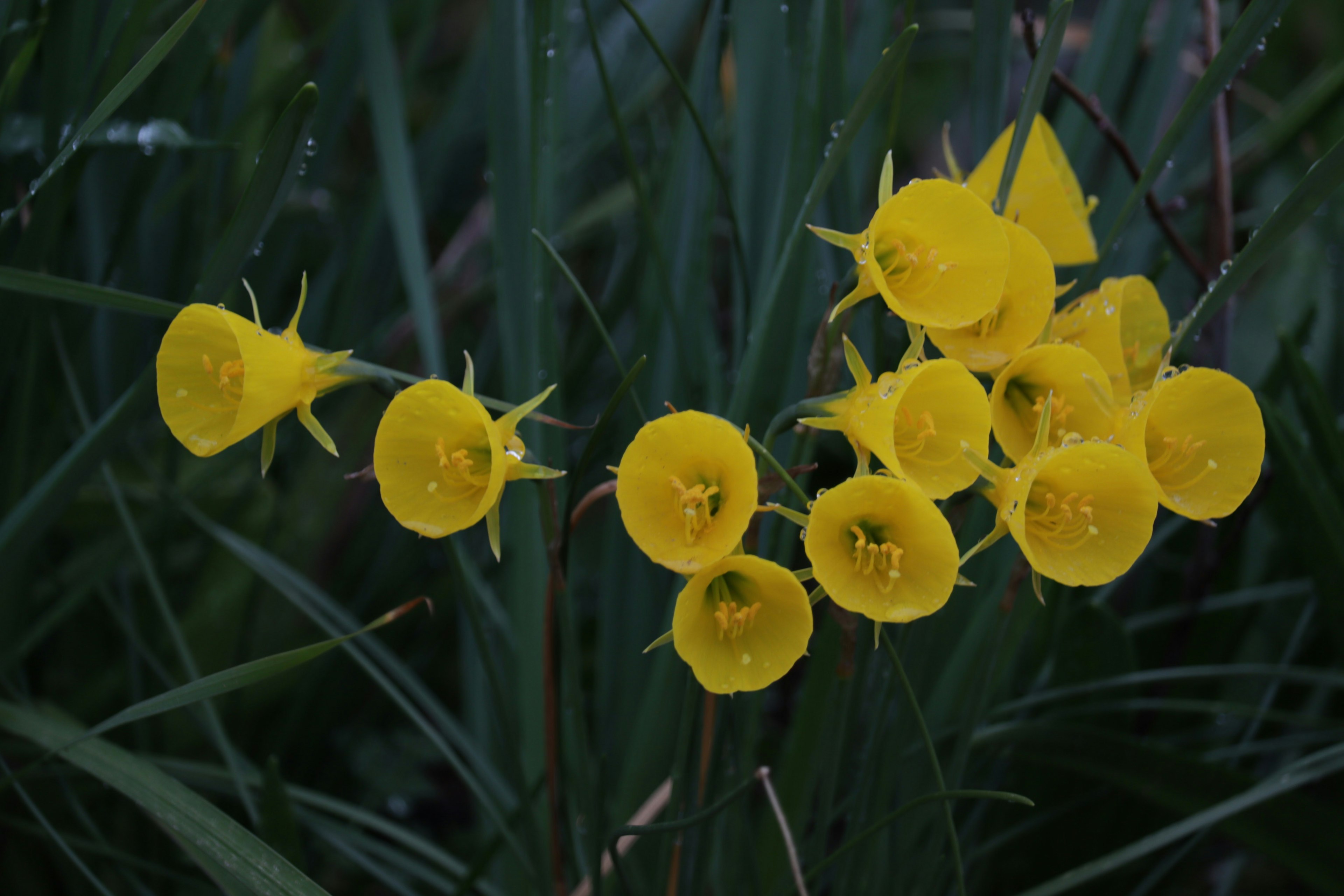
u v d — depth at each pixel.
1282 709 0.88
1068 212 0.71
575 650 0.72
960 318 0.66
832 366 0.68
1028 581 0.74
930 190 0.66
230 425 0.68
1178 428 0.67
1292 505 0.78
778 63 0.83
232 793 0.80
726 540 0.65
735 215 0.75
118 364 0.85
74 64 0.76
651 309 0.84
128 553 0.85
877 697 0.76
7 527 0.73
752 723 0.72
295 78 0.94
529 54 0.81
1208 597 0.87
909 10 0.72
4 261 0.79
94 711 0.84
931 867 0.73
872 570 0.66
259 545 0.95
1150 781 0.76
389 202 0.87
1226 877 0.82
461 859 0.94
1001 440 0.67
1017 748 0.78
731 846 0.76
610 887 0.77
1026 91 0.69
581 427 0.68
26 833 0.80
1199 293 0.82
